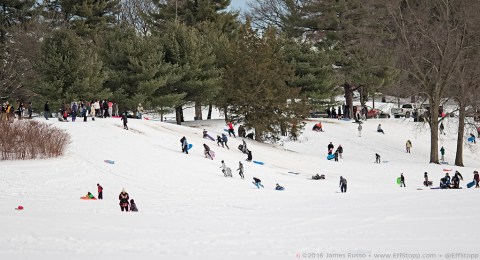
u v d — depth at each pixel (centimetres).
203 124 6397
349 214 1725
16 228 1346
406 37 5931
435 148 5394
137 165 3491
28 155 3447
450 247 1150
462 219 1538
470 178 4462
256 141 5700
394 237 1288
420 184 4044
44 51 5403
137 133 4575
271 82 5547
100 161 3481
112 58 5828
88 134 4253
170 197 2578
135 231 1372
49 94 5278
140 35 6006
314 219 1623
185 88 6041
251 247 1177
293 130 5681
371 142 6116
